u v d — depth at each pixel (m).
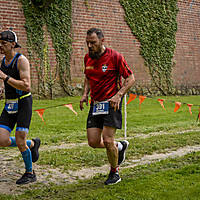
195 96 53.00
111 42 45.41
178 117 30.27
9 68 10.87
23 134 10.95
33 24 38.94
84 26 42.88
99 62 10.41
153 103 40.91
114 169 10.73
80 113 31.34
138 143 18.41
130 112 33.06
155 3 50.38
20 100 10.95
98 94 10.62
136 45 48.34
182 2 54.12
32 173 11.55
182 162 13.34
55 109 32.88
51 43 40.31
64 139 19.94
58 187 10.53
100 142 10.95
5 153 16.47
